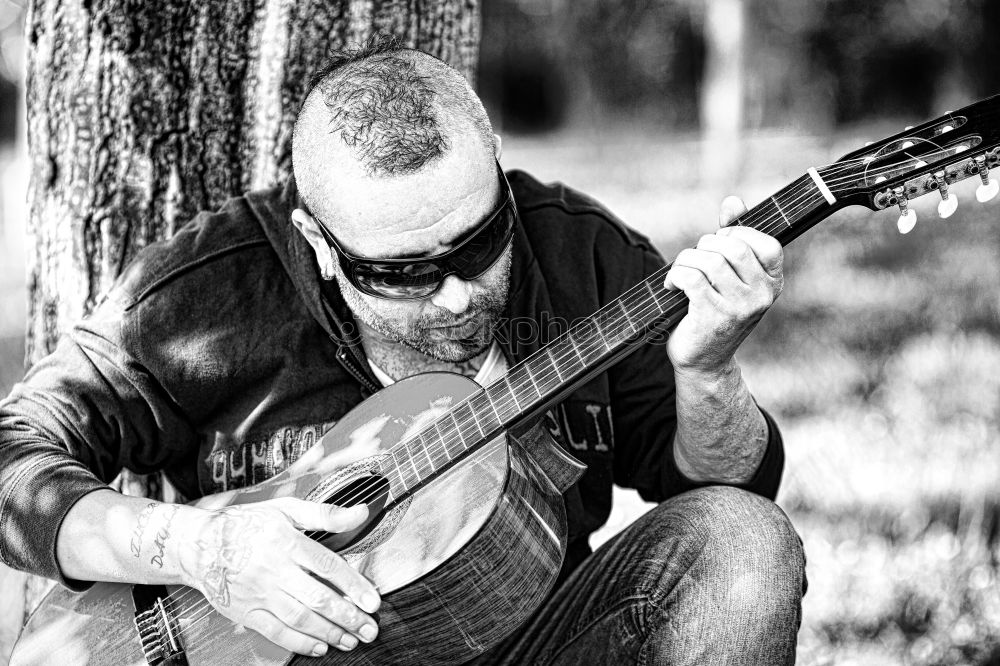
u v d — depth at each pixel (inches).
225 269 78.5
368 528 70.7
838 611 106.2
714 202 439.5
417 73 70.4
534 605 69.5
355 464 73.0
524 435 71.8
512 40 876.0
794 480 129.3
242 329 77.9
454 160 67.7
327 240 71.7
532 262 78.2
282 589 66.1
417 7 98.0
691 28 805.9
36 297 95.9
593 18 813.9
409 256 68.9
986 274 241.4
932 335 192.4
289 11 93.9
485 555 66.8
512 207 72.1
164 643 71.8
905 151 62.5
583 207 82.2
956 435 134.1
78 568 71.1
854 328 205.5
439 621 68.6
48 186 93.8
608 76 835.4
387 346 78.2
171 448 79.0
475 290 70.7
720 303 62.4
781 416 167.9
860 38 716.7
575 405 77.0
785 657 62.8
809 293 245.0
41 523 71.1
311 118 71.7
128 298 78.2
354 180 68.1
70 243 93.2
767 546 64.2
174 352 77.1
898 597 106.7
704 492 68.6
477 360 77.8
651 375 77.0
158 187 93.0
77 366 76.5
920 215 319.0
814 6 711.1
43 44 92.6
